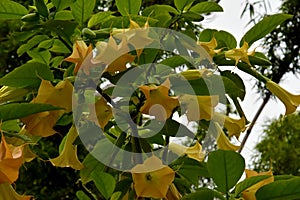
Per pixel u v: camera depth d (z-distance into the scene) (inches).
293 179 106.0
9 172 96.5
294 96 122.3
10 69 294.8
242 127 118.3
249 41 126.5
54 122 109.8
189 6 128.5
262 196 107.5
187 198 109.3
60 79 121.8
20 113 104.5
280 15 124.0
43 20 120.0
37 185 270.8
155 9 127.5
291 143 378.6
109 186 115.0
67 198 273.3
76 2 120.1
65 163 115.3
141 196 108.0
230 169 108.6
